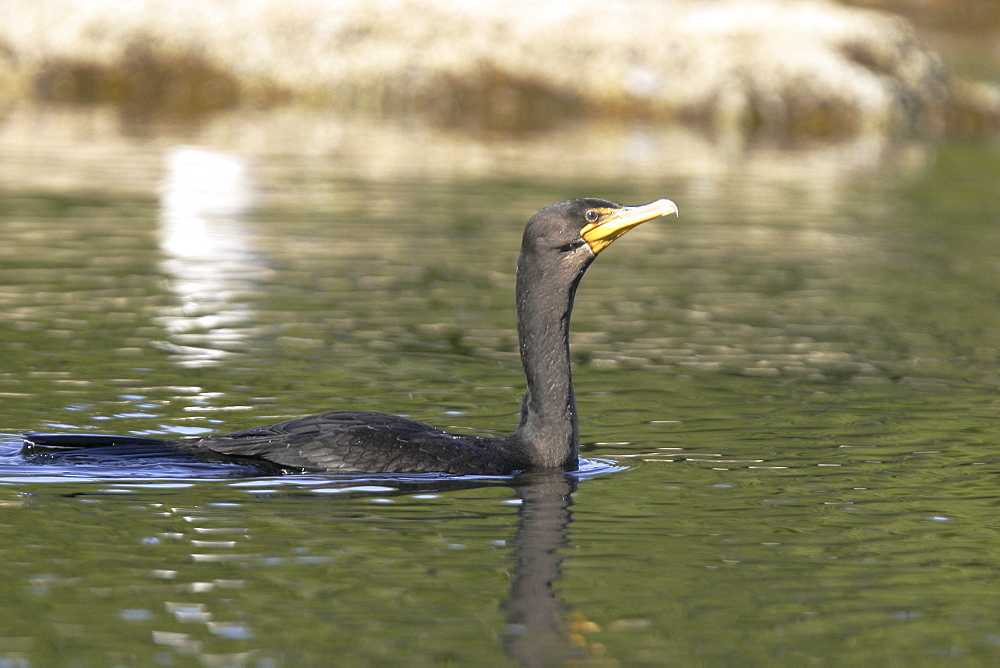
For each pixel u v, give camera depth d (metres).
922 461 10.80
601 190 25.23
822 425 11.92
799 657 7.10
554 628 7.36
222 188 24.47
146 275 17.67
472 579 8.01
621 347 14.93
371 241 20.44
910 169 29.92
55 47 36.16
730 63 36.75
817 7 39.38
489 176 26.52
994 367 14.30
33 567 7.97
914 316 16.81
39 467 9.70
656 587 7.98
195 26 36.69
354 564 8.18
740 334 15.66
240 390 12.47
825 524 9.19
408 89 36.41
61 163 26.14
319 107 36.16
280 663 6.86
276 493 9.39
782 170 29.05
